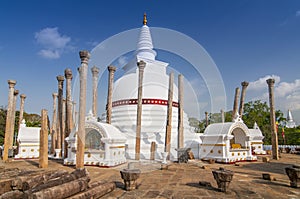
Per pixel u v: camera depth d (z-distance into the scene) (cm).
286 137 3816
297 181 890
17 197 651
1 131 3500
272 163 1720
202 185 926
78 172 796
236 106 2166
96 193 725
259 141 2495
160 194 786
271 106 2088
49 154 2167
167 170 1321
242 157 1848
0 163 1638
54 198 586
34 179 732
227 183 821
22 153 2009
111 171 1280
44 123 1438
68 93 1788
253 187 891
